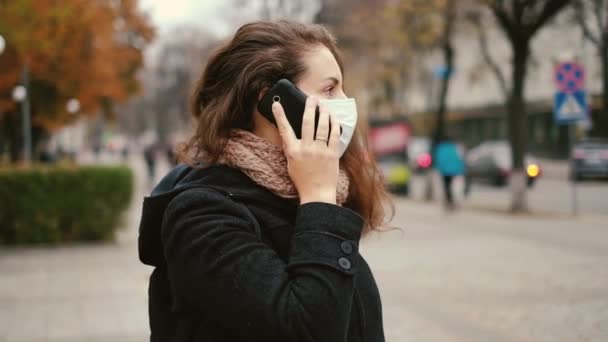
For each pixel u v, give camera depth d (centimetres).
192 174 137
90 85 2106
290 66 136
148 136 9188
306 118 128
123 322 564
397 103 3269
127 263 879
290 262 121
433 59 3131
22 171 1048
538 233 1083
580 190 2125
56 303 639
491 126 4447
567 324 530
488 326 535
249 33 141
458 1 1684
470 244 980
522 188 1466
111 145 7069
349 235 124
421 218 1380
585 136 3136
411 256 886
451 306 605
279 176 132
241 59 138
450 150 1589
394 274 765
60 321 567
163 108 7594
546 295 633
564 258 829
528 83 3834
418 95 3984
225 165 136
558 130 3744
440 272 768
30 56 1852
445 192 1591
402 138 2155
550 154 3825
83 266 856
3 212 1037
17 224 1040
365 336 134
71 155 4706
